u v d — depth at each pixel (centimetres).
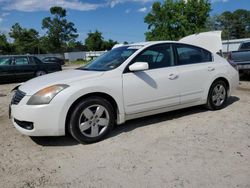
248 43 1352
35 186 354
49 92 454
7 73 1426
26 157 439
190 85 593
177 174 369
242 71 1133
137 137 502
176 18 3928
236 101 748
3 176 381
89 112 476
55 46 7825
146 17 4212
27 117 452
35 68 1513
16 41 7238
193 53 620
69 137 516
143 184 349
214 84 640
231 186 337
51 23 7769
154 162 405
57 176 377
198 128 537
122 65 518
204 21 4044
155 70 550
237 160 402
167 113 642
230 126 543
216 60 656
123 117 514
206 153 427
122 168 391
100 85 482
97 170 389
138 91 522
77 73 520
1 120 645
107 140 493
